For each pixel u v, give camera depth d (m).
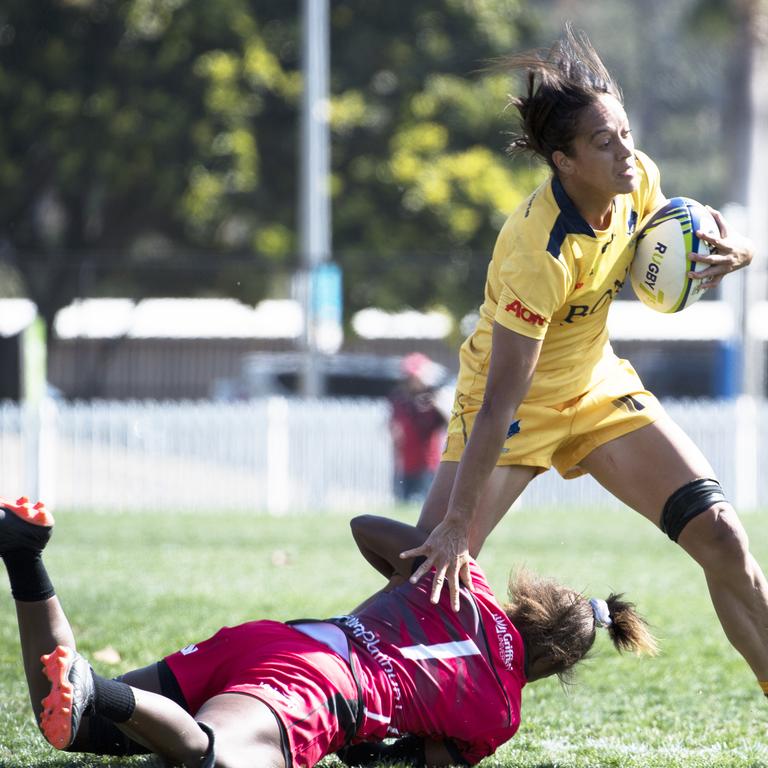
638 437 16.78
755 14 110.88
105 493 54.62
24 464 54.16
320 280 59.72
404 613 14.72
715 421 55.72
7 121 82.12
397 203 82.25
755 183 117.50
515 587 15.75
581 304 16.38
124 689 12.44
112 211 86.69
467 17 84.62
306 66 67.75
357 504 55.56
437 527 15.02
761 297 60.06
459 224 81.00
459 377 17.47
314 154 67.81
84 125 81.25
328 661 13.89
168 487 54.88
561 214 15.61
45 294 71.94
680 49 161.88
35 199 87.31
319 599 28.23
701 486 16.38
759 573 16.38
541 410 16.80
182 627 24.36
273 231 81.44
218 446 55.03
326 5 74.00
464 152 84.12
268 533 44.03
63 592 28.80
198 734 12.62
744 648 16.56
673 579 32.78
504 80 84.12
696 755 16.72
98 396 73.88
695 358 76.38
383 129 83.00
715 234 16.70
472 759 15.16
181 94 81.44
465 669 14.61
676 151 166.12
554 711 19.17
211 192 80.38
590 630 15.41
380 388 79.56
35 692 13.08
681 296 16.75
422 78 83.38
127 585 30.31
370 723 14.08
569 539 42.03
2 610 26.77
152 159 80.56
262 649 14.04
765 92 132.88
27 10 81.56
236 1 80.75
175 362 77.62
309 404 55.44
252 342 78.94
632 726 18.36
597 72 15.58
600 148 15.15
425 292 78.31
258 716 13.09
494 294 16.91
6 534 12.61
